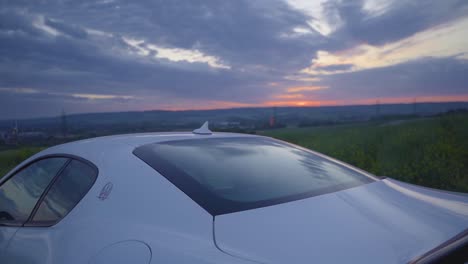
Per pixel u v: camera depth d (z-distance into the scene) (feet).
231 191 6.79
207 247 5.32
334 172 8.45
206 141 9.30
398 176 25.76
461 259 4.35
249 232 5.49
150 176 7.02
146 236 5.85
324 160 9.38
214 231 5.61
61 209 7.75
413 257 4.71
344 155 35.14
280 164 8.46
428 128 75.51
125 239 5.93
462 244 4.42
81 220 6.88
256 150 9.14
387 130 92.38
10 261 7.57
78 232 6.62
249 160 8.36
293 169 8.25
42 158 9.45
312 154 9.77
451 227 5.69
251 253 5.06
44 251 6.89
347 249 5.00
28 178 9.32
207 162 7.84
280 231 5.47
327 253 4.93
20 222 8.43
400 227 5.65
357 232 5.44
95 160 7.95
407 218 6.02
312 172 8.23
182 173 7.07
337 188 7.36
